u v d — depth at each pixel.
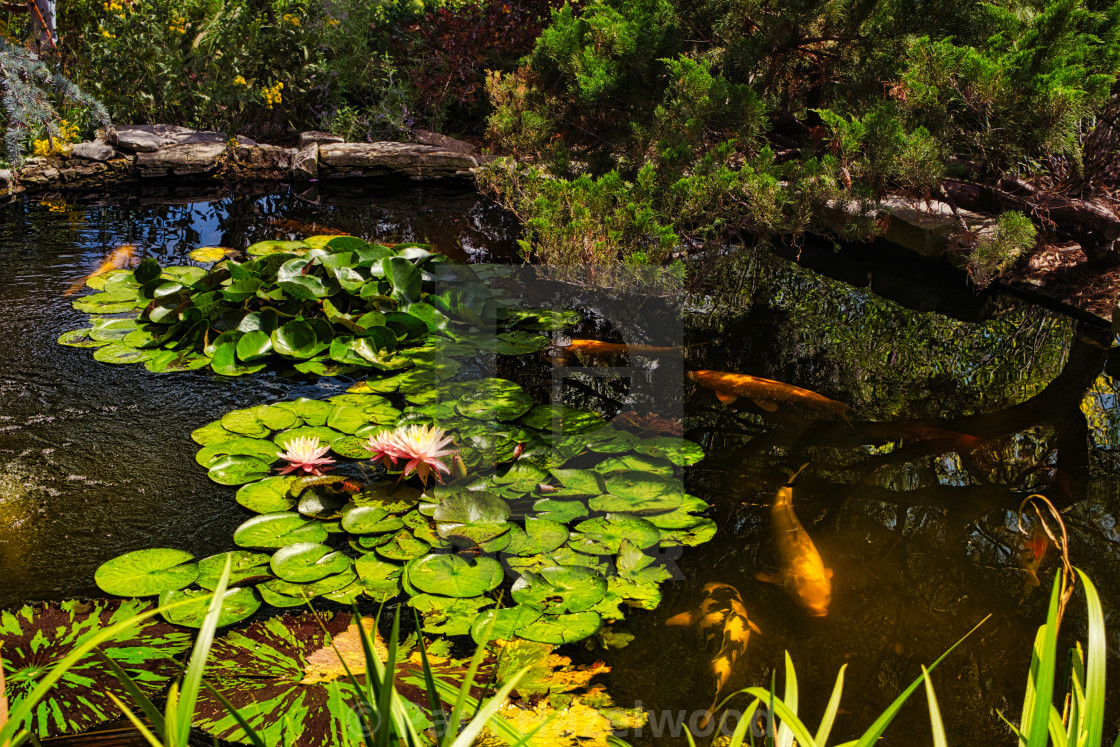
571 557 2.16
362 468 2.61
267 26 7.35
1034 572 2.12
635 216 3.76
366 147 6.62
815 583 2.07
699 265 4.39
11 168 5.93
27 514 2.35
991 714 1.67
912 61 3.62
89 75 6.96
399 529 2.28
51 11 6.08
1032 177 4.41
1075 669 1.05
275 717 1.62
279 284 3.68
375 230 5.35
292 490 2.45
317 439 2.60
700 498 2.44
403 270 3.92
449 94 7.76
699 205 3.69
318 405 3.03
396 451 2.43
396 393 3.14
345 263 4.04
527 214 4.63
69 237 5.00
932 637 1.89
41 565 2.13
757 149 4.21
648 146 4.47
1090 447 2.73
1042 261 4.41
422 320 3.67
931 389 3.17
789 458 2.68
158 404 3.02
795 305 4.04
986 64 3.23
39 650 1.82
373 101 7.73
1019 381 3.22
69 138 6.39
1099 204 4.12
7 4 6.00
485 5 7.92
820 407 3.03
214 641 1.85
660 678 1.75
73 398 3.04
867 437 2.81
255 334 3.46
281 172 6.60
